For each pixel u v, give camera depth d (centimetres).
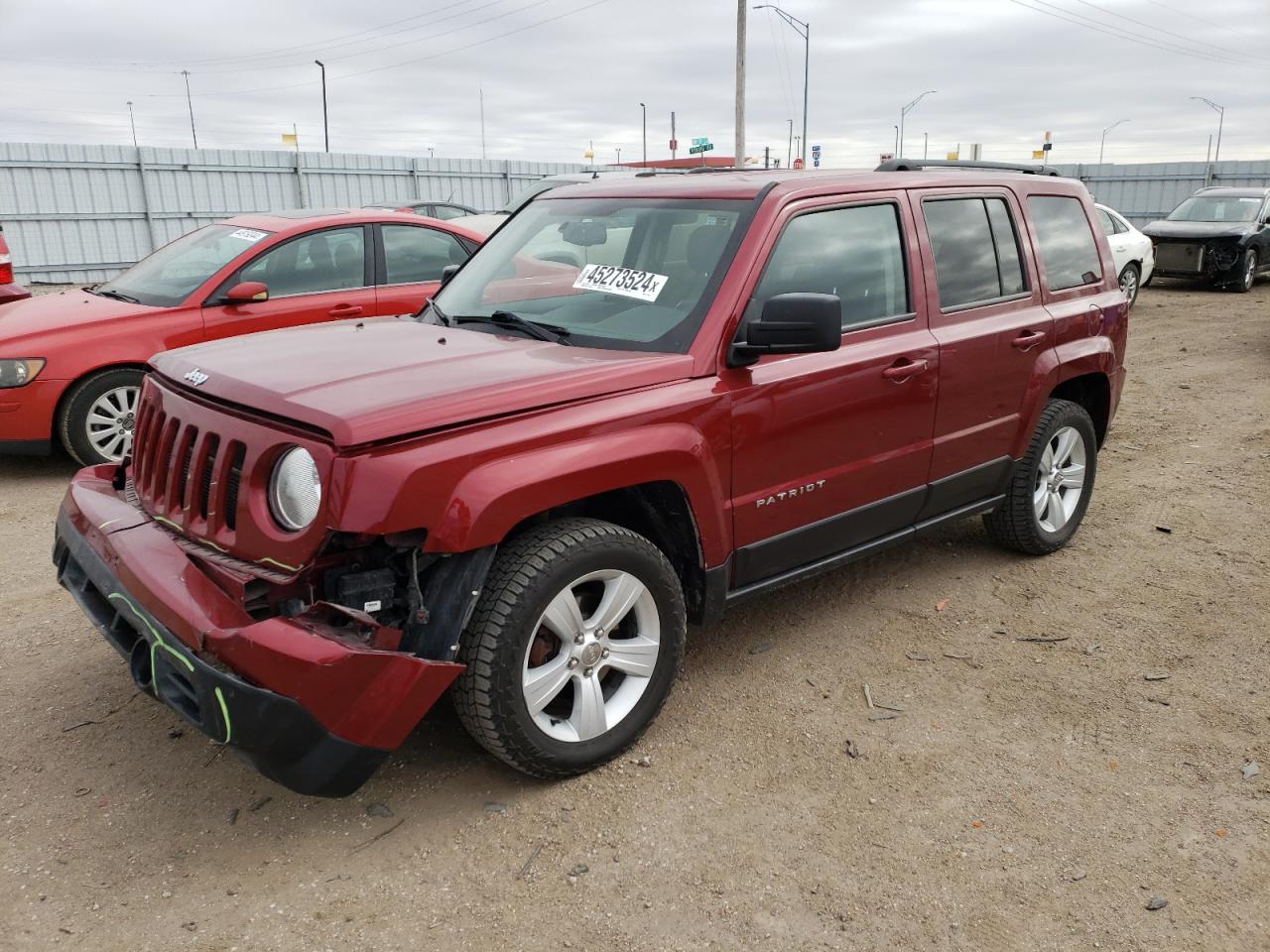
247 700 257
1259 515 598
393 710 272
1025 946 260
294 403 277
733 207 372
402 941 258
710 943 259
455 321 392
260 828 301
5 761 330
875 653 421
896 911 271
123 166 2097
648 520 351
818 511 385
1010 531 504
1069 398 549
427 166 2602
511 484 282
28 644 413
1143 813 315
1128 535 564
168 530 309
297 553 268
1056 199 515
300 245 709
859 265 397
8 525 566
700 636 435
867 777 332
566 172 2895
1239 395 942
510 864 288
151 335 652
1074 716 373
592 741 322
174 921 263
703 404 334
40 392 624
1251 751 350
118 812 306
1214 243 1833
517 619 291
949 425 434
